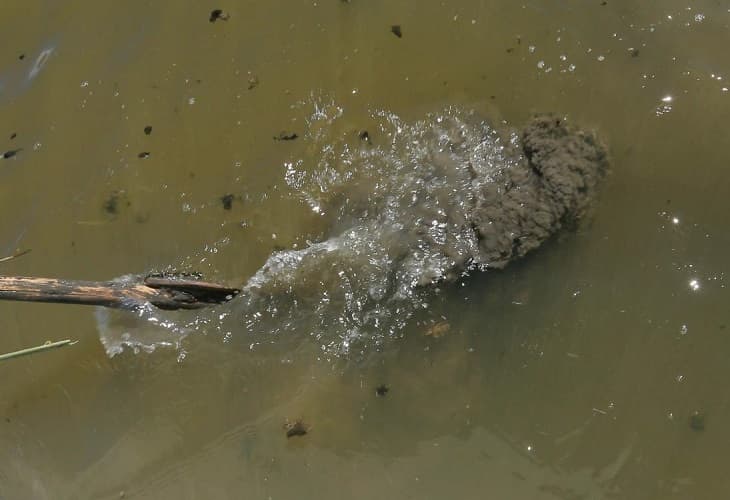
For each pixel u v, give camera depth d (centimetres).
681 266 359
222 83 378
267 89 376
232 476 364
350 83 373
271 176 372
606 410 358
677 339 358
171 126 378
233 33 380
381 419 362
